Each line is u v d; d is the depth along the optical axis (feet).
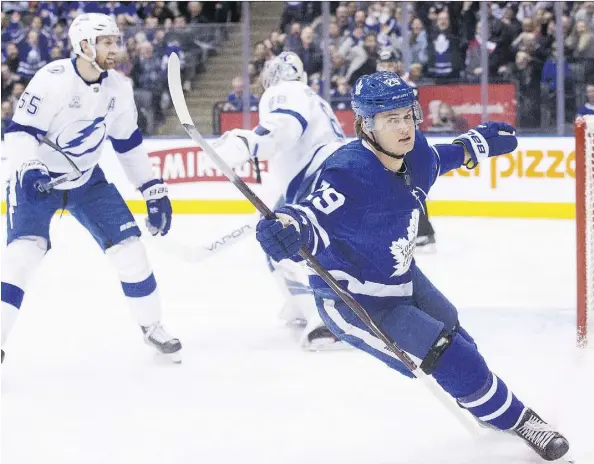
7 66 36.96
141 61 36.04
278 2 36.52
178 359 15.84
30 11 37.22
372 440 11.86
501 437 11.62
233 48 35.91
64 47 37.35
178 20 37.81
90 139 15.10
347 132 35.96
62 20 37.78
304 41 35.70
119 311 20.31
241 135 15.40
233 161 15.40
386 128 9.79
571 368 15.02
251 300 21.33
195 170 35.83
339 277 10.45
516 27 33.88
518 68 34.01
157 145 36.01
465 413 12.78
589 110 33.83
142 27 35.91
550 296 21.13
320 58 35.73
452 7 34.12
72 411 13.38
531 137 33.50
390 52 24.98
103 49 14.53
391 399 13.58
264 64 36.01
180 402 13.70
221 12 37.76
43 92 14.38
